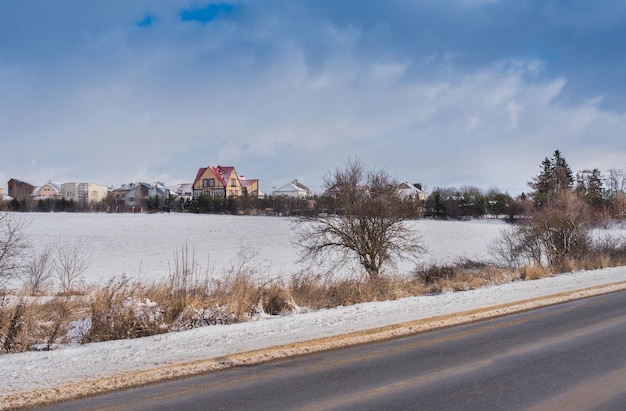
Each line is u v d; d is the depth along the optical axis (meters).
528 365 7.14
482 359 7.50
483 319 10.91
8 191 140.75
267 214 90.25
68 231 55.31
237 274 15.33
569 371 6.80
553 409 5.33
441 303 12.64
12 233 19.66
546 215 28.55
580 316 11.27
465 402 5.57
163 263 33.03
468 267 25.25
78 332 9.24
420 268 22.39
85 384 6.08
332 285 15.20
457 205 88.62
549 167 102.31
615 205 60.31
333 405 5.48
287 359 7.51
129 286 14.16
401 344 8.53
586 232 28.64
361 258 21.81
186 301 10.98
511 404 5.50
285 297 12.68
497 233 57.50
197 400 5.64
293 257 36.91
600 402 5.53
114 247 42.47
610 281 17.78
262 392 5.93
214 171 122.56
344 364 7.22
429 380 6.42
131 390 5.98
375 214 21.55
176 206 101.50
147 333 9.41
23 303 9.59
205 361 7.19
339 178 22.02
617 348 8.16
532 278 20.00
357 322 10.05
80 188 134.00
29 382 6.11
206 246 44.50
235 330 9.30
